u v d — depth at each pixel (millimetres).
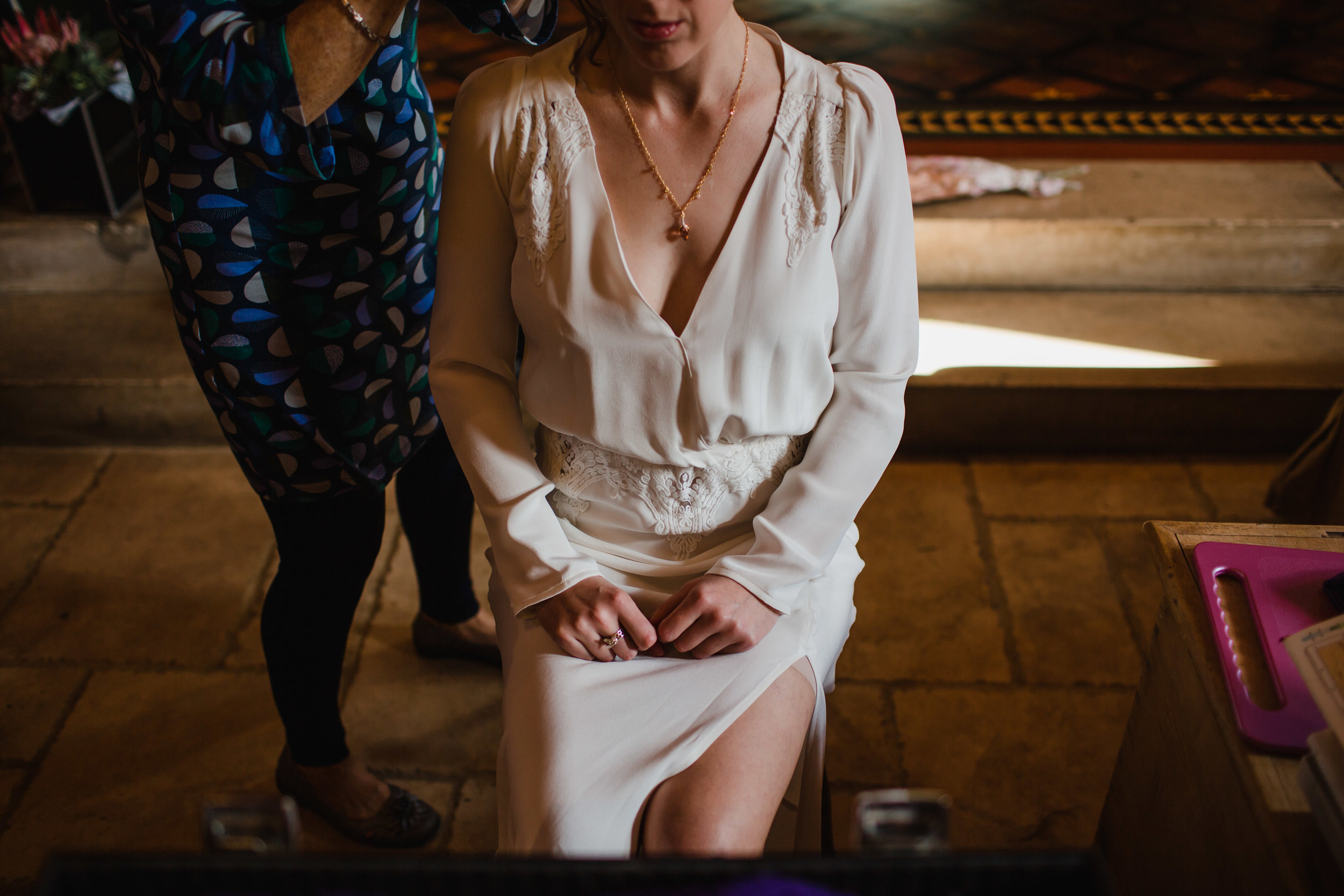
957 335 2729
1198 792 1060
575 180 1201
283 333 1361
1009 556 2381
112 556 2377
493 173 1234
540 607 1251
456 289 1295
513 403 1354
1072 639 2176
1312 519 2217
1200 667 1025
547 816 1049
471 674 2123
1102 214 2844
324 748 1711
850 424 1297
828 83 1212
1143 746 1231
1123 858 1307
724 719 1142
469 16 1171
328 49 1061
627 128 1204
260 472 1466
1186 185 3002
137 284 2920
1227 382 2541
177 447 2713
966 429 2641
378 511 1581
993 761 1931
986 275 2910
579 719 1145
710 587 1226
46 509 2508
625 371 1211
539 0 1202
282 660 1601
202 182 1222
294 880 657
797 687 1217
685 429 1243
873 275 1249
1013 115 3443
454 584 2002
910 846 686
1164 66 3762
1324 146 3221
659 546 1330
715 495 1298
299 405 1417
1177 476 2600
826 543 1267
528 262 1224
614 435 1248
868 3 4281
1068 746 1955
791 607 1277
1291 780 919
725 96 1190
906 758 1941
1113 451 2668
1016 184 2955
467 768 1933
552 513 1321
